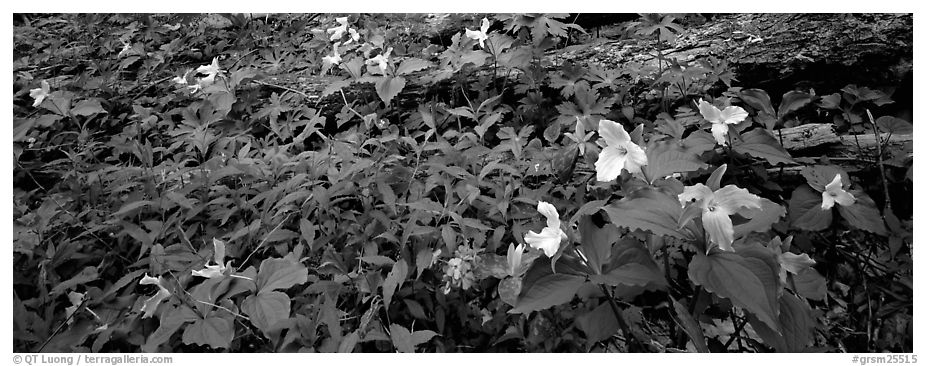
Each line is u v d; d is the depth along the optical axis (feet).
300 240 8.61
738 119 8.48
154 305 7.13
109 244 10.21
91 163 13.43
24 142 13.83
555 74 13.62
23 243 9.39
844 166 10.59
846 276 9.53
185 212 10.41
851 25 12.67
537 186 10.85
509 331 7.83
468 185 9.32
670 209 6.28
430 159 10.79
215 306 7.14
